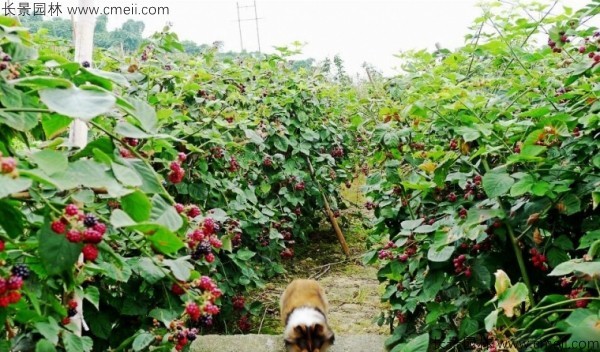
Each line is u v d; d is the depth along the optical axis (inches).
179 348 85.6
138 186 61.7
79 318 84.5
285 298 164.2
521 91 122.1
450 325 115.7
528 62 139.7
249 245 184.9
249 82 222.5
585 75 105.0
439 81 132.5
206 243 79.8
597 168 93.7
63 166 53.0
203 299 68.6
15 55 63.0
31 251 67.3
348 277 214.4
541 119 96.0
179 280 75.0
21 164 55.3
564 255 92.1
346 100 281.7
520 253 96.8
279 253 205.0
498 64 150.9
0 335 72.5
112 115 73.5
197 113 164.6
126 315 111.6
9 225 56.6
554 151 98.0
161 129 138.6
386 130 130.9
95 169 55.2
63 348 81.2
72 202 66.1
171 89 160.1
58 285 76.3
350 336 144.6
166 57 177.0
